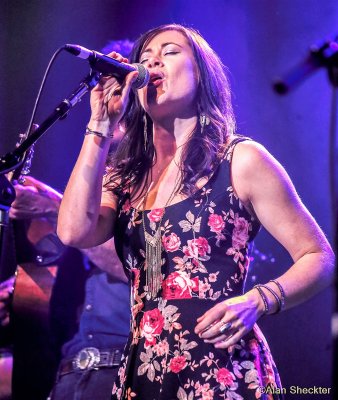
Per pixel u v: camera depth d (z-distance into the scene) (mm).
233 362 3926
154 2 9359
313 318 7965
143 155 4637
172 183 4359
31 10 9523
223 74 4688
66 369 5703
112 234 4621
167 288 4098
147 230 4258
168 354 3979
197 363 3930
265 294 3967
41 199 6297
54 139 8781
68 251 6125
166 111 4457
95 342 5699
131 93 4742
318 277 4082
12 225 6266
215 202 4195
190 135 4477
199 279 4070
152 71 4418
